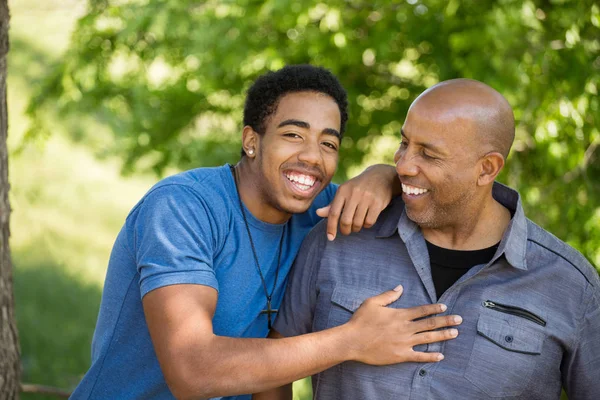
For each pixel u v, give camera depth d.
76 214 8.94
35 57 10.63
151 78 4.69
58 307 6.71
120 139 4.76
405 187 1.92
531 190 3.48
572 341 1.91
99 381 2.09
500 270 1.93
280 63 3.89
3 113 2.33
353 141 4.34
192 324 1.79
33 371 5.50
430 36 4.03
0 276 2.32
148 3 4.25
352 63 4.05
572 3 3.41
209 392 1.78
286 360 1.78
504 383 1.87
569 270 1.93
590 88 3.36
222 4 4.09
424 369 1.88
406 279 1.97
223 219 2.04
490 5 3.63
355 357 1.82
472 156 1.86
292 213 2.08
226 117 4.57
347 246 2.04
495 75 3.39
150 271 1.86
